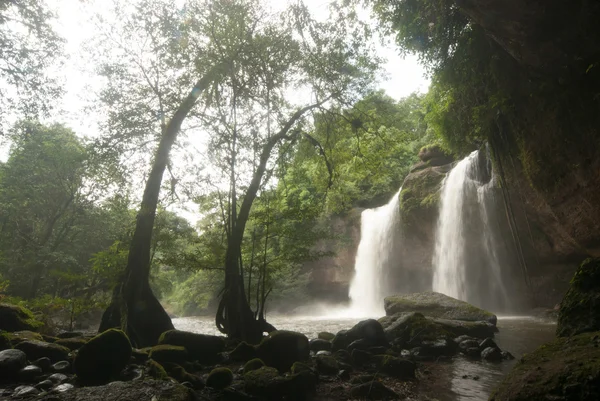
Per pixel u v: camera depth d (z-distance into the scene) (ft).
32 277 82.07
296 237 35.06
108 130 42.11
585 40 35.50
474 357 26.73
